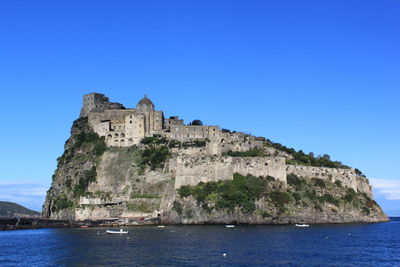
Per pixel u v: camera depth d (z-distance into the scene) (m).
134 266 121.38
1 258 137.38
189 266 120.44
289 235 186.50
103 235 192.62
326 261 128.88
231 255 136.38
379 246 158.88
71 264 126.19
